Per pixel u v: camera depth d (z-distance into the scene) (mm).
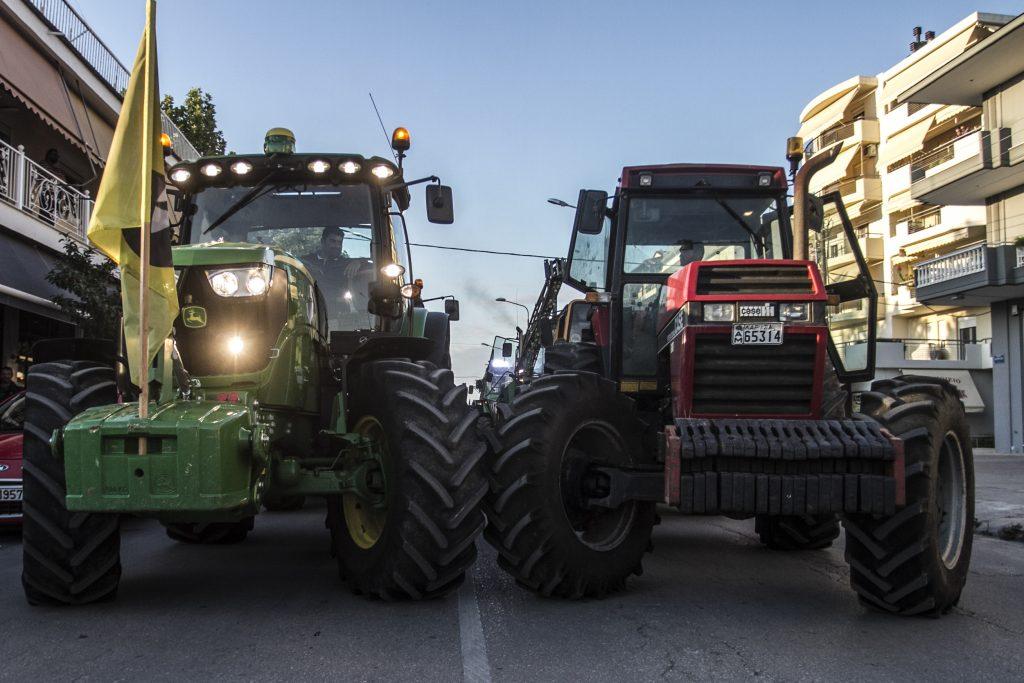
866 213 42031
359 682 3350
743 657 3711
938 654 3775
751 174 7254
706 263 4750
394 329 6777
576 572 4730
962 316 36000
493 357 19719
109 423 4074
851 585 4613
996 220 26625
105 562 4535
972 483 4871
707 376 4645
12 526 7801
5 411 8742
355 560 4840
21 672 3447
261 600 4770
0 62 13102
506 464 4703
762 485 4219
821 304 4613
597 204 6816
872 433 4324
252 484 4270
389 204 6883
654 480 4805
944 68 24125
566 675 3453
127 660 3615
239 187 6645
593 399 4934
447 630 4125
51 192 15234
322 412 5711
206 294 4914
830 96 43969
